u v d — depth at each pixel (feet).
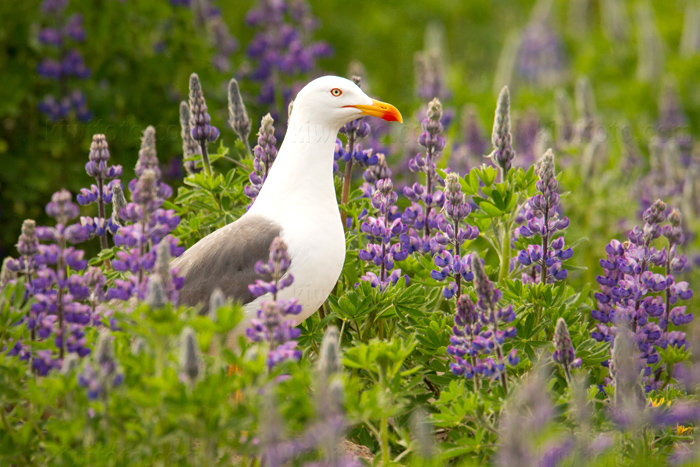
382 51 94.63
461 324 26.35
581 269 31.60
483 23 108.68
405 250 30.68
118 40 53.52
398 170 48.11
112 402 22.04
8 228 49.37
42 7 52.60
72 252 25.00
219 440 22.58
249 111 51.44
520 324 29.35
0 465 23.76
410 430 27.68
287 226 28.45
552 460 22.79
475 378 25.89
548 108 77.41
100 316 26.66
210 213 34.71
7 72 52.75
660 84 84.17
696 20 96.48
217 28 61.67
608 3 101.40
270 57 55.06
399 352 24.72
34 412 24.29
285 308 23.54
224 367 25.53
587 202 48.80
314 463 22.50
